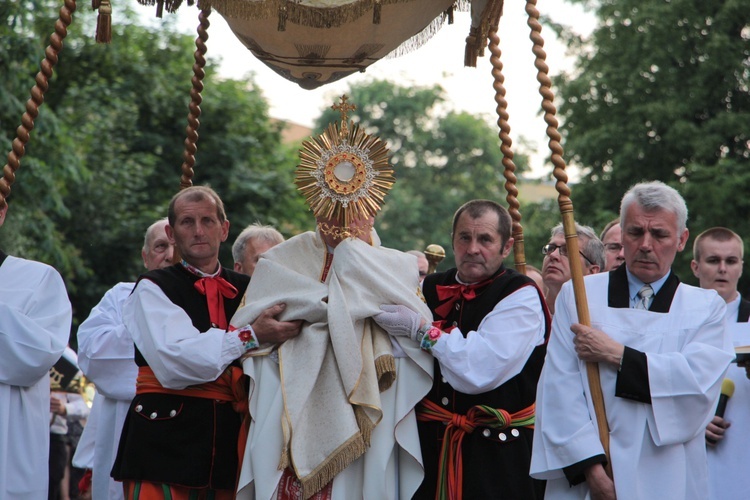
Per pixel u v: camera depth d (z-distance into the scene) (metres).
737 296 7.38
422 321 5.77
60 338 6.05
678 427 5.33
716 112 22.66
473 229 5.88
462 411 5.82
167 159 26.98
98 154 24.59
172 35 28.28
